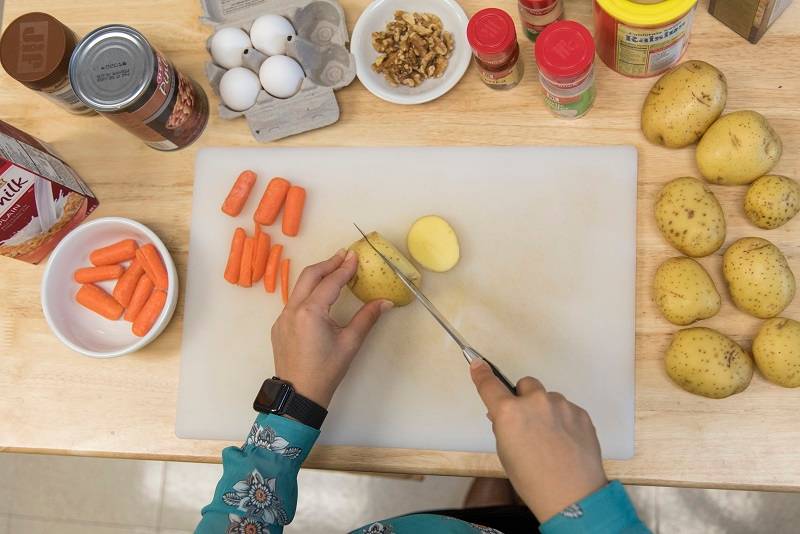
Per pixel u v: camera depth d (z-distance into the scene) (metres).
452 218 0.99
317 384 0.89
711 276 0.94
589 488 0.65
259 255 1.01
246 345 1.01
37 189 0.94
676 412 0.92
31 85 0.96
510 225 0.98
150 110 0.93
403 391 0.98
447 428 0.96
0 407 1.03
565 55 0.83
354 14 1.03
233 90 1.00
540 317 0.96
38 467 1.73
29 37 0.95
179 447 1.01
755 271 0.87
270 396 0.88
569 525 0.64
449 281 0.98
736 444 0.90
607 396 0.93
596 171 0.97
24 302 1.05
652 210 0.96
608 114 0.98
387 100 1.00
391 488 1.63
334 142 1.03
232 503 0.85
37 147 1.00
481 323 0.97
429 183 1.00
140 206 1.05
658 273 0.91
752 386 0.91
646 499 1.53
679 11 0.81
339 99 1.03
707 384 0.88
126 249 1.02
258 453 0.88
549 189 0.97
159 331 1.00
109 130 1.06
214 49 1.01
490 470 0.95
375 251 0.93
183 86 0.97
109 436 1.01
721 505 1.51
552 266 0.96
